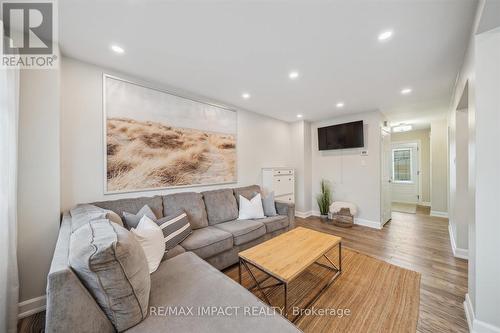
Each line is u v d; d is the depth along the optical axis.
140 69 2.17
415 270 2.20
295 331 0.92
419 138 5.88
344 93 2.88
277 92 2.83
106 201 2.04
